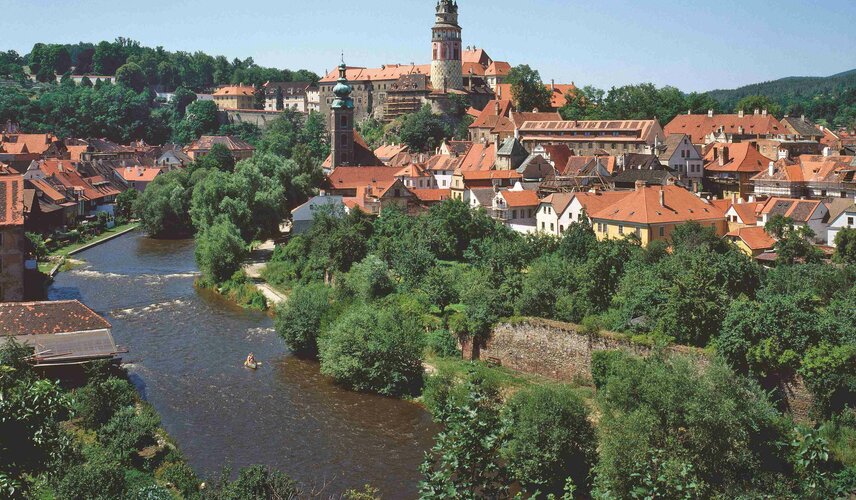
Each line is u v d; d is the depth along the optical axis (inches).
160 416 3467.0
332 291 5182.1
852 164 6737.2
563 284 4173.2
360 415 3582.7
